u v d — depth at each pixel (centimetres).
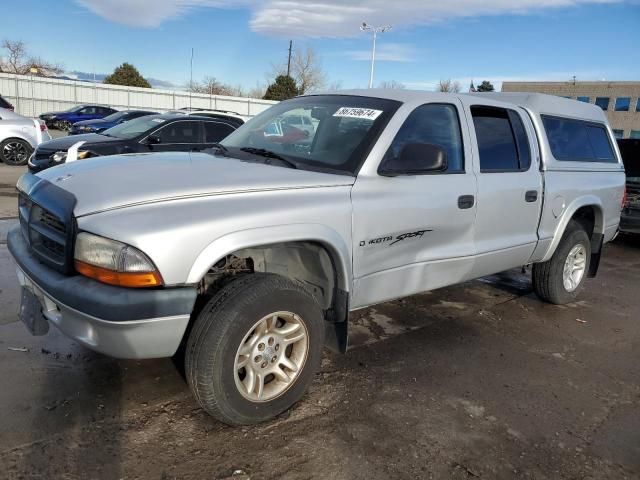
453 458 285
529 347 441
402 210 347
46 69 5928
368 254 336
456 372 385
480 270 428
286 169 329
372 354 405
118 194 273
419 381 367
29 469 254
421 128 373
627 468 288
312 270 332
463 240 403
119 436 285
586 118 555
